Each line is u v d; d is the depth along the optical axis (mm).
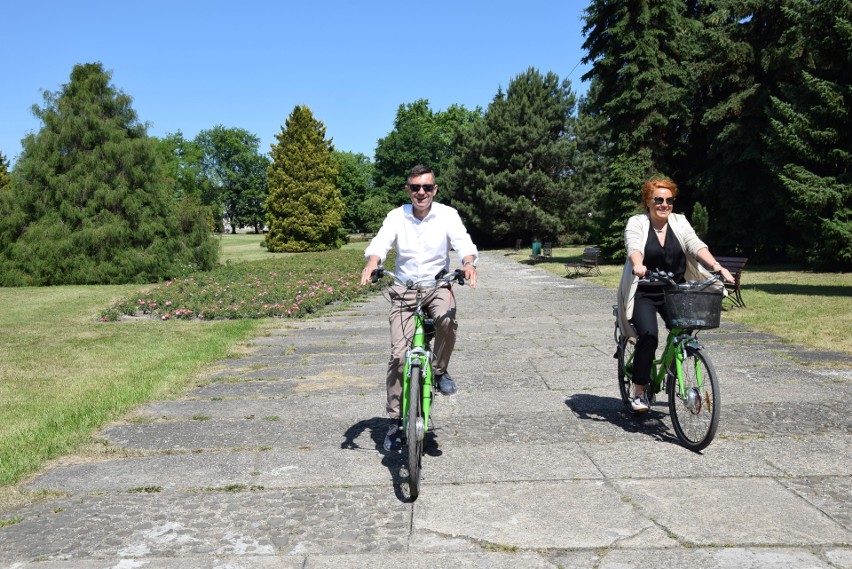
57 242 21266
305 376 7406
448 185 49125
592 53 27719
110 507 3844
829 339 8461
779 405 5590
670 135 27500
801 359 7391
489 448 4754
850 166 16828
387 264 24250
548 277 21984
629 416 5473
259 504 3855
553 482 4082
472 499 3855
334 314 13320
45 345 9742
